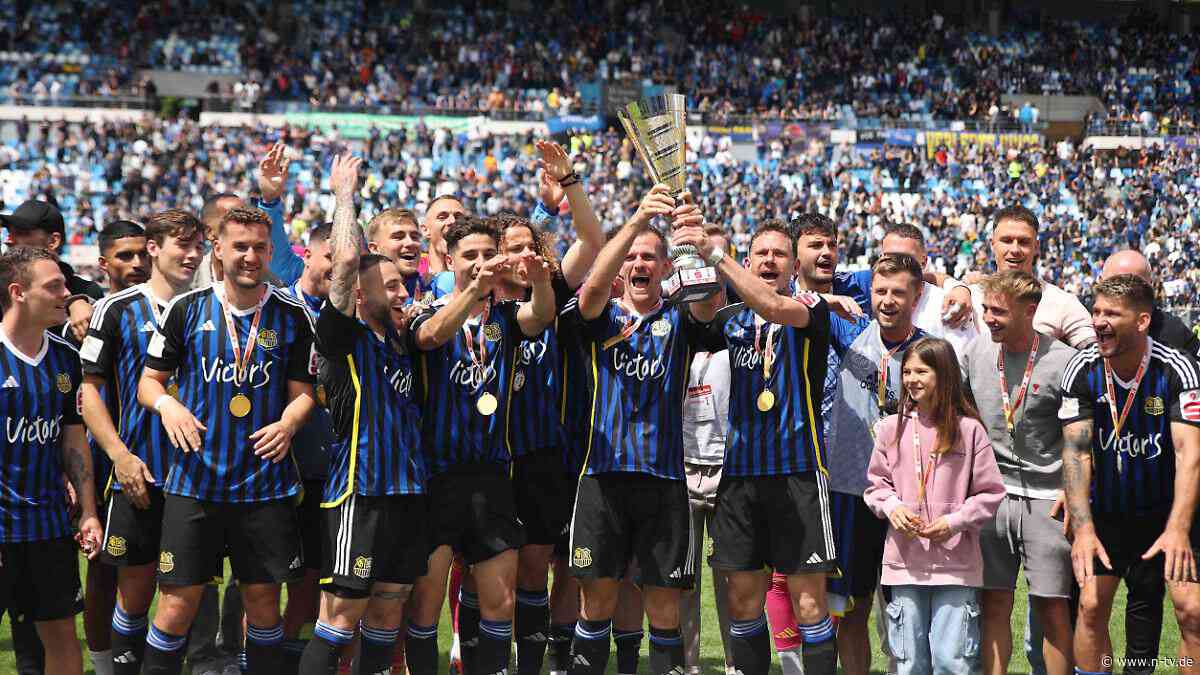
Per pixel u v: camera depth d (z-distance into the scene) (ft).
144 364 16.21
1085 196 106.22
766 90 129.39
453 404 16.02
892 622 16.08
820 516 15.87
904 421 16.31
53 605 15.57
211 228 19.61
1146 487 16.03
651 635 16.22
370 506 15.20
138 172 96.32
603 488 16.01
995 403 17.01
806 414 16.10
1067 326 18.63
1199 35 138.41
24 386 15.28
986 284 16.75
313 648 15.16
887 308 16.98
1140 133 118.32
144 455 16.11
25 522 15.29
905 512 15.74
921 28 139.44
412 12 133.49
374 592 15.48
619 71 130.72
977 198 105.29
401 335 16.05
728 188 103.96
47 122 103.40
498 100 118.21
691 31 137.90
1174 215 102.42
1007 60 134.82
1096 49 135.85
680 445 16.20
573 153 106.42
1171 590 15.30
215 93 117.29
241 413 15.47
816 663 15.83
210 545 15.47
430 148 107.96
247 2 131.13
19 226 19.30
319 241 18.17
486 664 15.87
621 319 16.21
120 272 18.83
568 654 18.17
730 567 16.21
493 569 15.89
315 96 116.78
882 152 110.93
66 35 122.62
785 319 15.67
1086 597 15.94
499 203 98.89
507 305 16.67
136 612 16.42
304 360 15.93
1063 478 16.10
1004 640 16.72
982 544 16.65
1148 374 15.85
